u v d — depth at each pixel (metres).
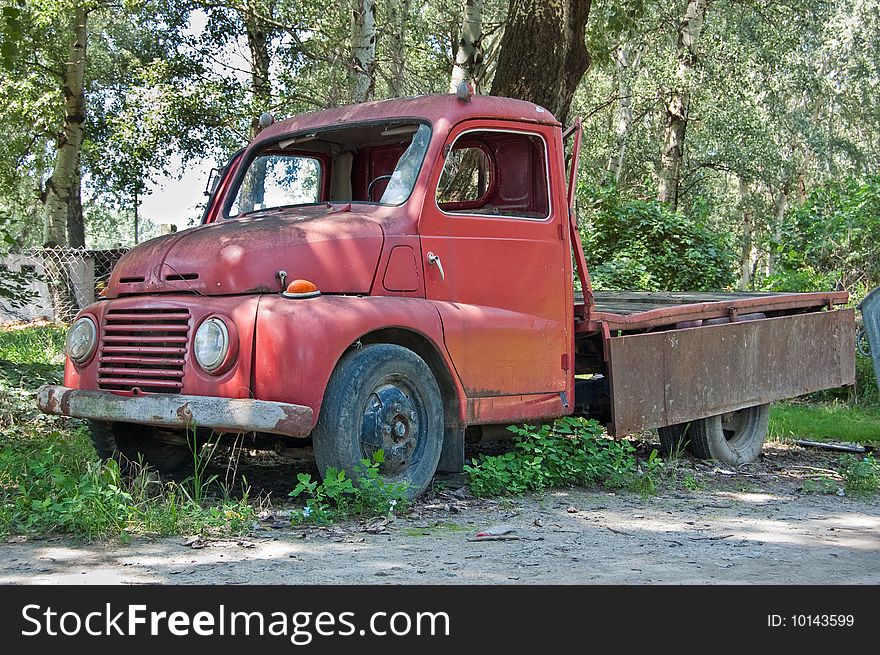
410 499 5.88
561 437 7.05
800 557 4.84
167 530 5.04
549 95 12.24
